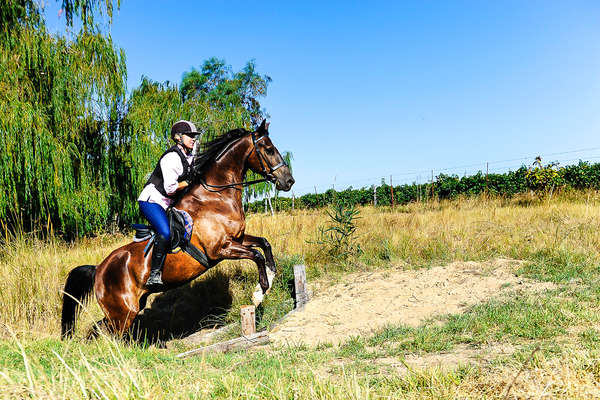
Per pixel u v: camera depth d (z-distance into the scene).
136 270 4.84
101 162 14.71
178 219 4.80
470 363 3.47
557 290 5.45
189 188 5.15
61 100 12.63
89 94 13.30
